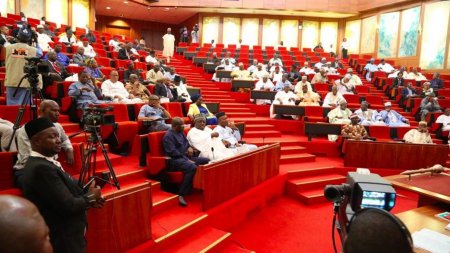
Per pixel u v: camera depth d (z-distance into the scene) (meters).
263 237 4.46
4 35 8.45
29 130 2.10
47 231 0.89
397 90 11.83
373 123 8.73
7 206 0.84
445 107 10.80
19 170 3.36
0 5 13.37
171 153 4.76
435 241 2.21
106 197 2.87
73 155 3.90
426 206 2.98
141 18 22.66
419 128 7.74
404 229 0.85
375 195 1.77
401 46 17.05
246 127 8.54
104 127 5.15
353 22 19.91
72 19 16.70
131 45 13.88
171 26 24.30
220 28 20.11
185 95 8.79
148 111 6.08
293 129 9.14
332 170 6.95
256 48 18.27
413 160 6.98
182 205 4.41
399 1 16.77
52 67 6.89
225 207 4.50
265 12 19.53
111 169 3.38
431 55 15.54
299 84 10.28
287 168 6.73
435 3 15.34
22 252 0.81
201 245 3.69
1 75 6.45
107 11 20.64
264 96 10.22
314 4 18.91
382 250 0.84
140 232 3.20
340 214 1.91
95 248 2.79
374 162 7.01
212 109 8.90
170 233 3.61
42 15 15.24
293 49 18.25
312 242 4.35
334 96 9.80
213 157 5.38
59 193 1.99
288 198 6.12
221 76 12.02
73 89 5.80
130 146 5.69
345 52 18.31
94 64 7.79
